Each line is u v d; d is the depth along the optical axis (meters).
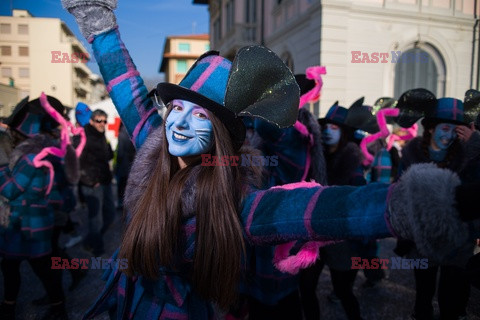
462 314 2.21
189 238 0.88
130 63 1.24
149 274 0.90
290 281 1.59
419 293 2.01
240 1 12.59
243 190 0.88
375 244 2.16
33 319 2.41
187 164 0.97
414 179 0.58
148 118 1.17
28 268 3.44
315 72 2.02
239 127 0.88
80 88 29.62
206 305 1.03
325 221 0.68
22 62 26.20
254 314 1.60
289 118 0.80
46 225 2.25
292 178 1.94
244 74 0.81
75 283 2.89
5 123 2.31
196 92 0.83
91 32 1.21
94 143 3.59
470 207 0.52
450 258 0.56
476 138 1.97
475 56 9.15
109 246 4.07
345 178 2.28
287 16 9.57
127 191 1.02
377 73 8.10
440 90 9.16
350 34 7.92
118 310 1.04
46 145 2.31
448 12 8.77
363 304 2.71
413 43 8.67
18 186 2.12
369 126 2.92
